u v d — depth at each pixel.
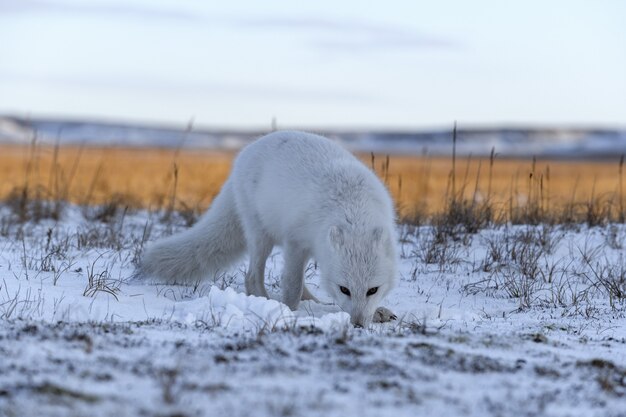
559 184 27.70
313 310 7.93
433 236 11.12
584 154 87.12
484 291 8.86
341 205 7.32
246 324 6.07
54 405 3.56
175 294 8.16
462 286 9.07
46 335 5.00
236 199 8.58
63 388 3.77
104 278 8.04
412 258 10.35
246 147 8.75
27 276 7.85
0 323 5.51
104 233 11.11
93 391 3.82
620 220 12.41
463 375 4.52
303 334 5.41
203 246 8.77
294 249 7.81
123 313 6.83
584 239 11.05
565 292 8.79
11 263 8.68
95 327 5.51
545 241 10.73
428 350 5.02
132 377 4.10
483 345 5.41
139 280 8.49
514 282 8.95
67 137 93.44
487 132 116.31
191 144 90.19
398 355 4.85
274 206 7.90
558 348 5.59
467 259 10.28
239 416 3.52
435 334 5.68
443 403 3.95
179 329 5.71
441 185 23.22
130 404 3.64
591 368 4.89
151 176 27.62
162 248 8.61
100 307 6.91
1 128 95.81
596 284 8.88
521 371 4.71
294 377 4.25
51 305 6.79
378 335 5.62
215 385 3.99
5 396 3.65
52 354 4.49
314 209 7.47
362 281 6.88
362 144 99.75
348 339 5.23
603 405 4.13
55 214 13.06
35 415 3.44
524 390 4.29
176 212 14.21
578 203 12.84
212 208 8.95
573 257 10.27
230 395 3.85
